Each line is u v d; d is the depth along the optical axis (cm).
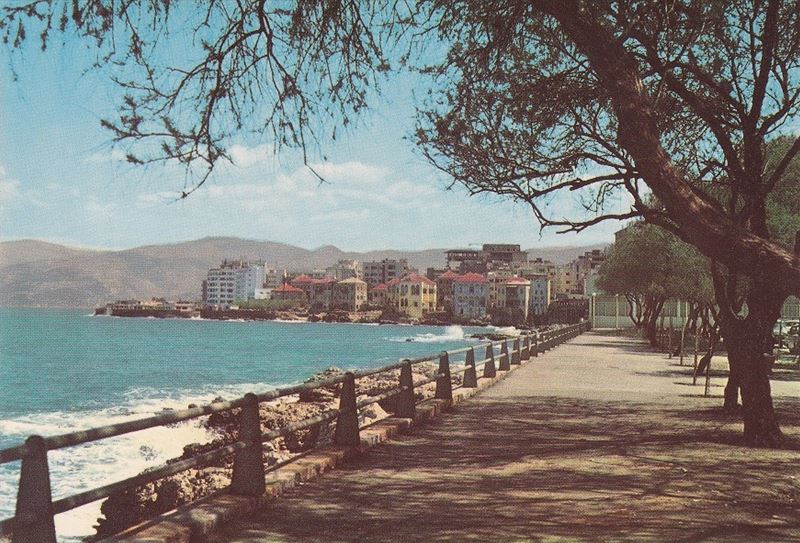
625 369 3162
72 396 5178
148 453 2311
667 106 1410
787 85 1266
